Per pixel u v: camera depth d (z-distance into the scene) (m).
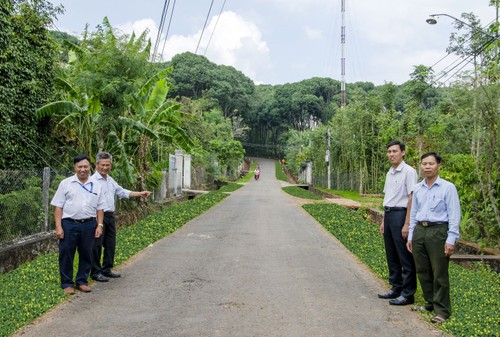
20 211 9.29
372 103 32.97
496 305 6.12
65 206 6.64
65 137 14.11
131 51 13.98
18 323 5.24
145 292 6.70
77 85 13.33
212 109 67.69
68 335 5.02
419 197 5.89
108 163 7.57
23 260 8.79
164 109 16.39
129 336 5.00
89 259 6.81
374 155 32.69
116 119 13.99
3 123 10.91
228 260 8.97
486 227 10.66
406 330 5.28
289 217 16.50
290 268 8.35
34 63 12.15
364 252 9.78
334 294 6.71
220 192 29.09
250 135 101.25
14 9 11.66
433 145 16.41
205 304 6.14
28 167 12.10
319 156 47.25
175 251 9.84
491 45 11.49
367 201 24.72
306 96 88.38
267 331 5.17
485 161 10.20
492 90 9.04
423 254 5.80
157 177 17.77
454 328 5.22
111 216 7.54
